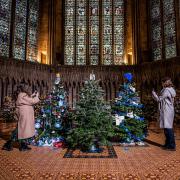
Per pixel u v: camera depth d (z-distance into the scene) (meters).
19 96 6.21
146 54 19.70
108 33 20.58
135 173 4.17
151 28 19.77
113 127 6.71
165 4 18.84
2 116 15.44
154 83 18.05
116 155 5.67
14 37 18.50
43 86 18.89
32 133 6.15
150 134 9.65
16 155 5.63
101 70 19.33
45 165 4.70
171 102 6.34
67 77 19.25
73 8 20.92
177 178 3.88
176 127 12.52
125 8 20.83
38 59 19.84
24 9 19.50
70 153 5.91
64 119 7.60
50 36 20.22
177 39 17.56
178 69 16.61
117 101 7.78
